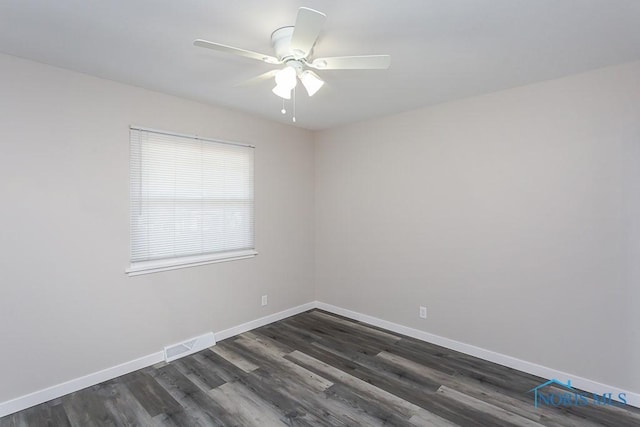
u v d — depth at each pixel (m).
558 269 2.54
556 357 2.56
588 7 1.61
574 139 2.45
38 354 2.28
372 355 3.02
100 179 2.54
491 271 2.87
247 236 3.57
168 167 2.93
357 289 3.91
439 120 3.15
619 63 2.25
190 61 2.24
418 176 3.32
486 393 2.41
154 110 2.82
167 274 2.94
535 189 2.62
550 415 2.16
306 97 2.96
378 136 3.65
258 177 3.66
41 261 2.29
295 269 4.12
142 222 2.79
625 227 2.26
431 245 3.24
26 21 1.75
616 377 2.31
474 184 2.95
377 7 1.60
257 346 3.21
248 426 2.05
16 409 2.18
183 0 1.56
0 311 2.14
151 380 2.58
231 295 3.43
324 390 2.45
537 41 1.95
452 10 1.63
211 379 2.60
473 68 2.33
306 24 1.43
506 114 2.75
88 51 2.10
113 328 2.62
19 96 2.19
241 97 2.97
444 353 3.05
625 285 2.27
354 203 3.90
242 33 1.87
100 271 2.55
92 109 2.49
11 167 2.17
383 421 2.10
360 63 1.80
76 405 2.26
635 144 2.22
